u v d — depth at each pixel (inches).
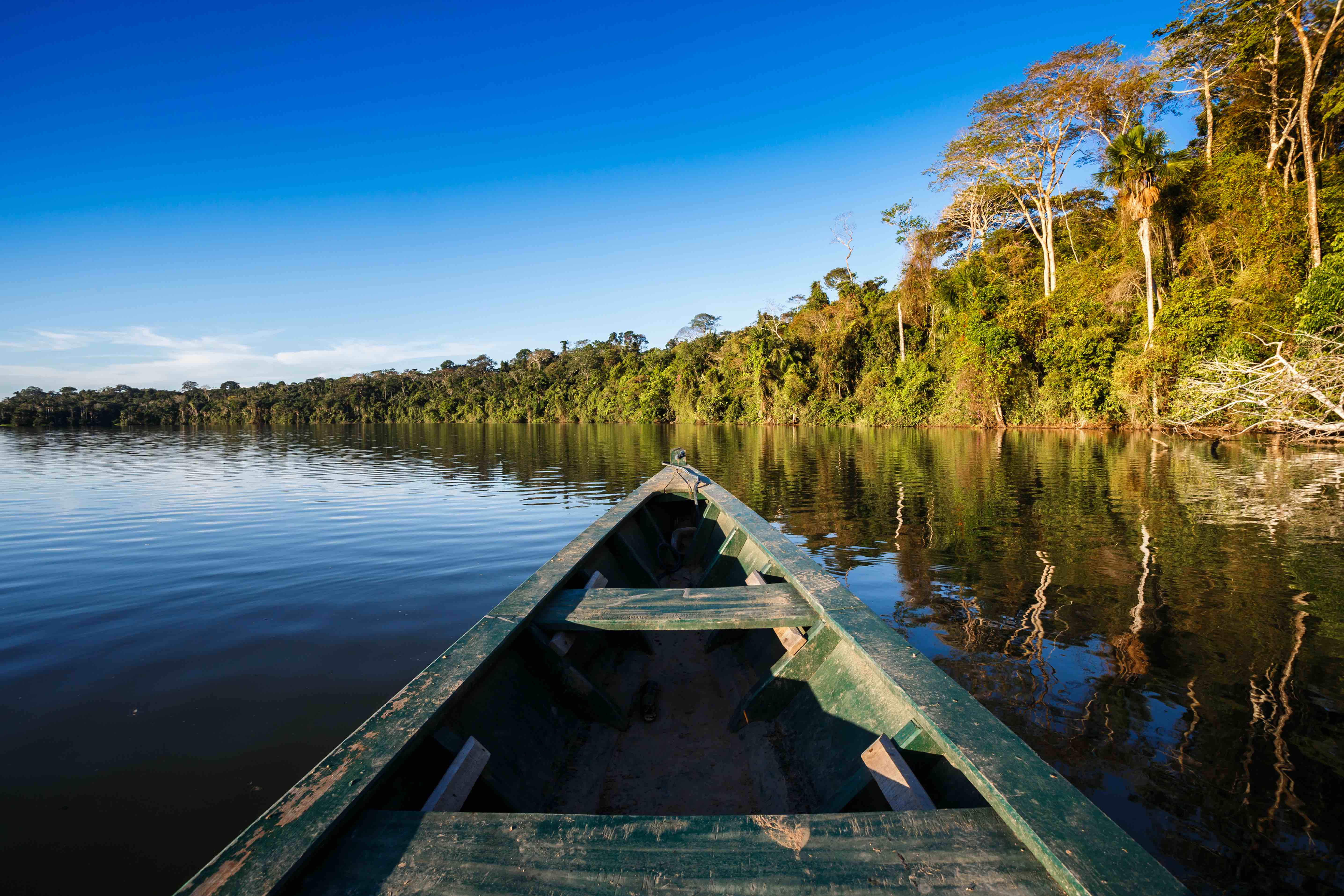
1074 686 158.2
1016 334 1103.6
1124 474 536.1
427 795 74.0
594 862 53.5
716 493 261.4
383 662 181.6
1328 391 522.9
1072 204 1411.2
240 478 712.4
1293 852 99.5
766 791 96.8
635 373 2623.0
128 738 139.2
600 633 142.1
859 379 1637.6
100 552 327.3
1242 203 811.4
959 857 53.4
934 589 240.5
